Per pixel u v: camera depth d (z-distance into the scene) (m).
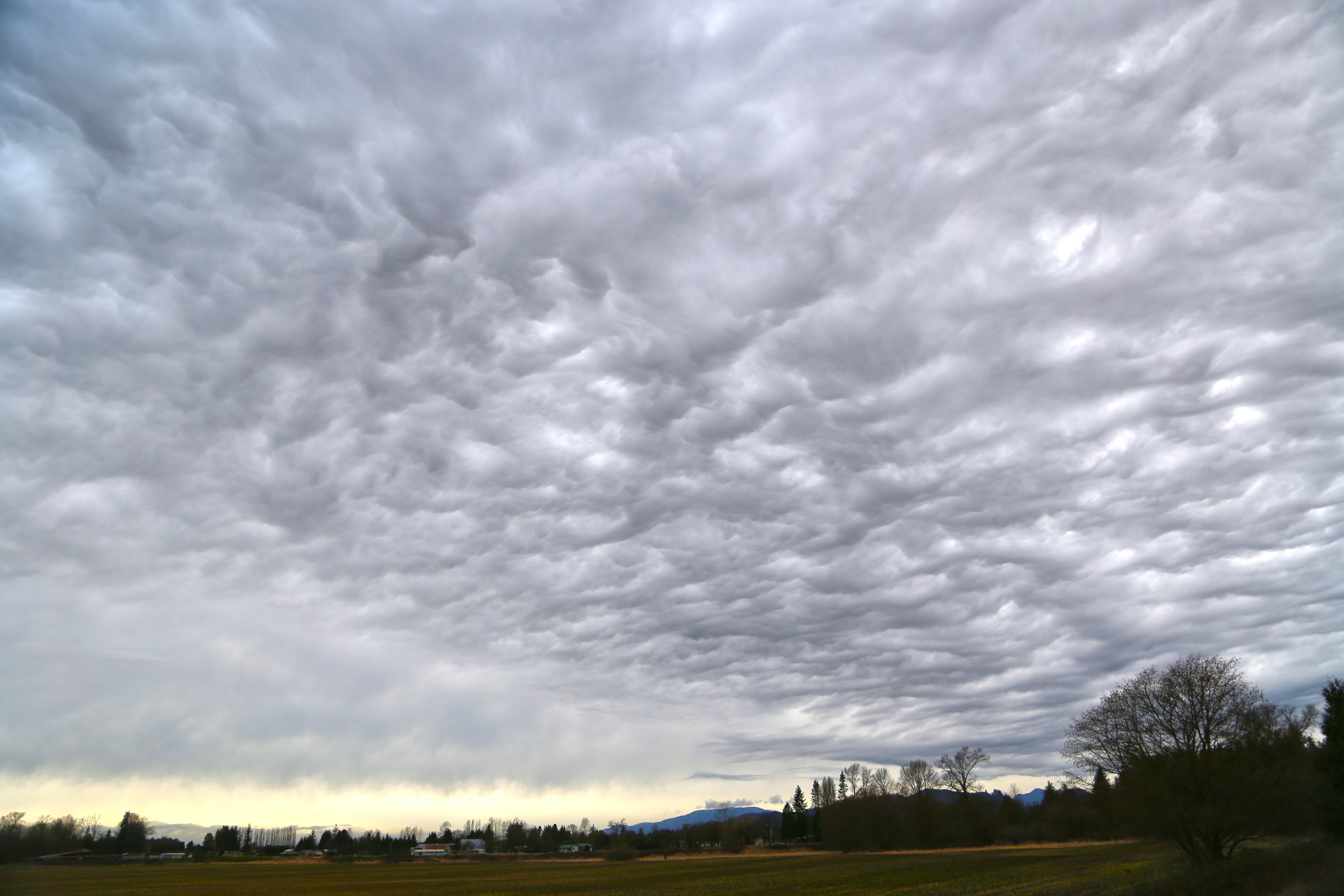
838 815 156.25
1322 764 58.00
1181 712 51.84
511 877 114.12
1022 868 83.69
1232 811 48.75
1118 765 55.62
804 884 79.94
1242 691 51.62
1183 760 50.94
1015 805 151.62
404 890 90.56
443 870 142.62
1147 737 53.19
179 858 192.50
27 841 178.25
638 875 108.69
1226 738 50.84
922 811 151.62
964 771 163.88
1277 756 50.03
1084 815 141.38
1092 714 57.75
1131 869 67.25
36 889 94.88
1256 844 65.62
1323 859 44.66
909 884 74.38
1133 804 54.53
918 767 168.25
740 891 74.75
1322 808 55.94
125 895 83.69
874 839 150.25
